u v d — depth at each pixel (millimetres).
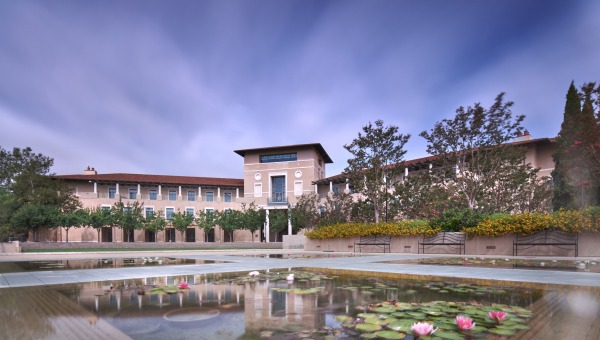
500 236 12789
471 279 5195
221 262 9836
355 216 22797
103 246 29938
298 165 44969
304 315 2775
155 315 2814
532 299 3422
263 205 44250
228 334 2234
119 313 2898
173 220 37188
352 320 2580
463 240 13789
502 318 2391
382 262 9289
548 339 2014
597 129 12906
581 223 10852
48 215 30141
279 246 35250
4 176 42312
